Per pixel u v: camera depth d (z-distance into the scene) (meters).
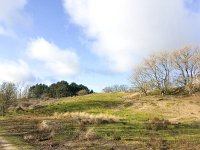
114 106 70.00
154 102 72.31
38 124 37.72
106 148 21.72
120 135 27.39
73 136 27.39
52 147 22.80
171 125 35.03
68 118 43.72
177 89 90.94
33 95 126.25
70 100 86.06
